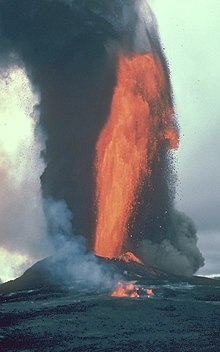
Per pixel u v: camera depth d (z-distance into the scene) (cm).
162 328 5147
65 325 5206
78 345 4672
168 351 4534
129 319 5394
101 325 5216
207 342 4769
